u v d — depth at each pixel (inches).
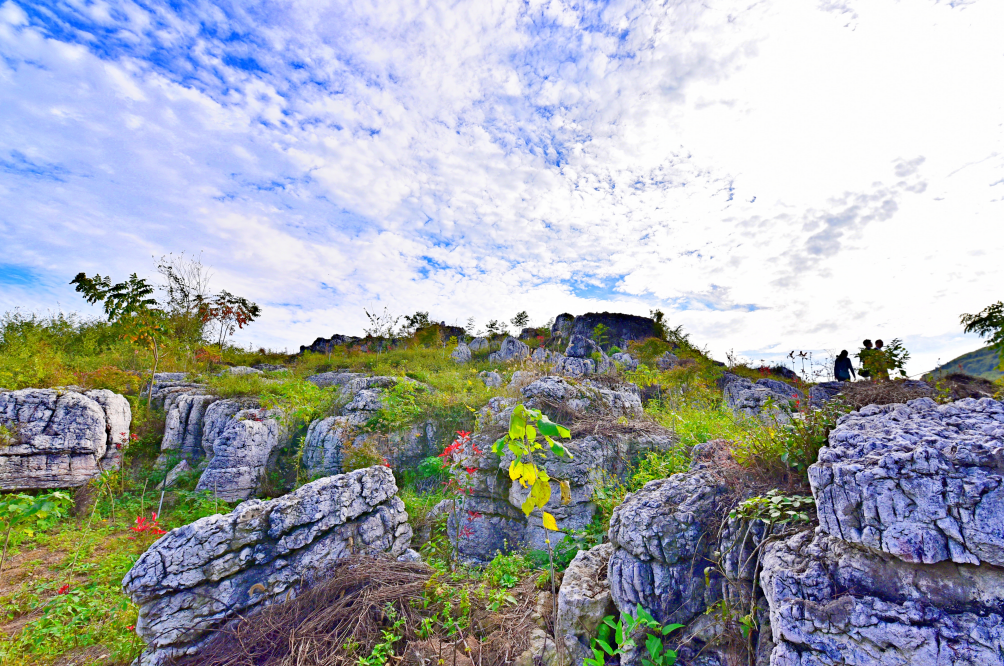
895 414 124.7
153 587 158.4
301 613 167.3
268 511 186.4
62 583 232.5
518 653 149.3
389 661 149.3
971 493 91.7
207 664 148.5
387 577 184.1
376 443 386.3
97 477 366.0
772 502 130.7
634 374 584.1
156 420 479.2
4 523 272.1
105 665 173.3
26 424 356.8
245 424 405.4
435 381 519.8
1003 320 425.1
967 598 90.2
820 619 99.3
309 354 1027.9
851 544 106.5
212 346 871.1
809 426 148.3
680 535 145.7
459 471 280.1
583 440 280.2
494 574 204.5
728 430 268.1
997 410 111.8
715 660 124.7
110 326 697.6
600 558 178.9
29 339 585.9
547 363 613.0
